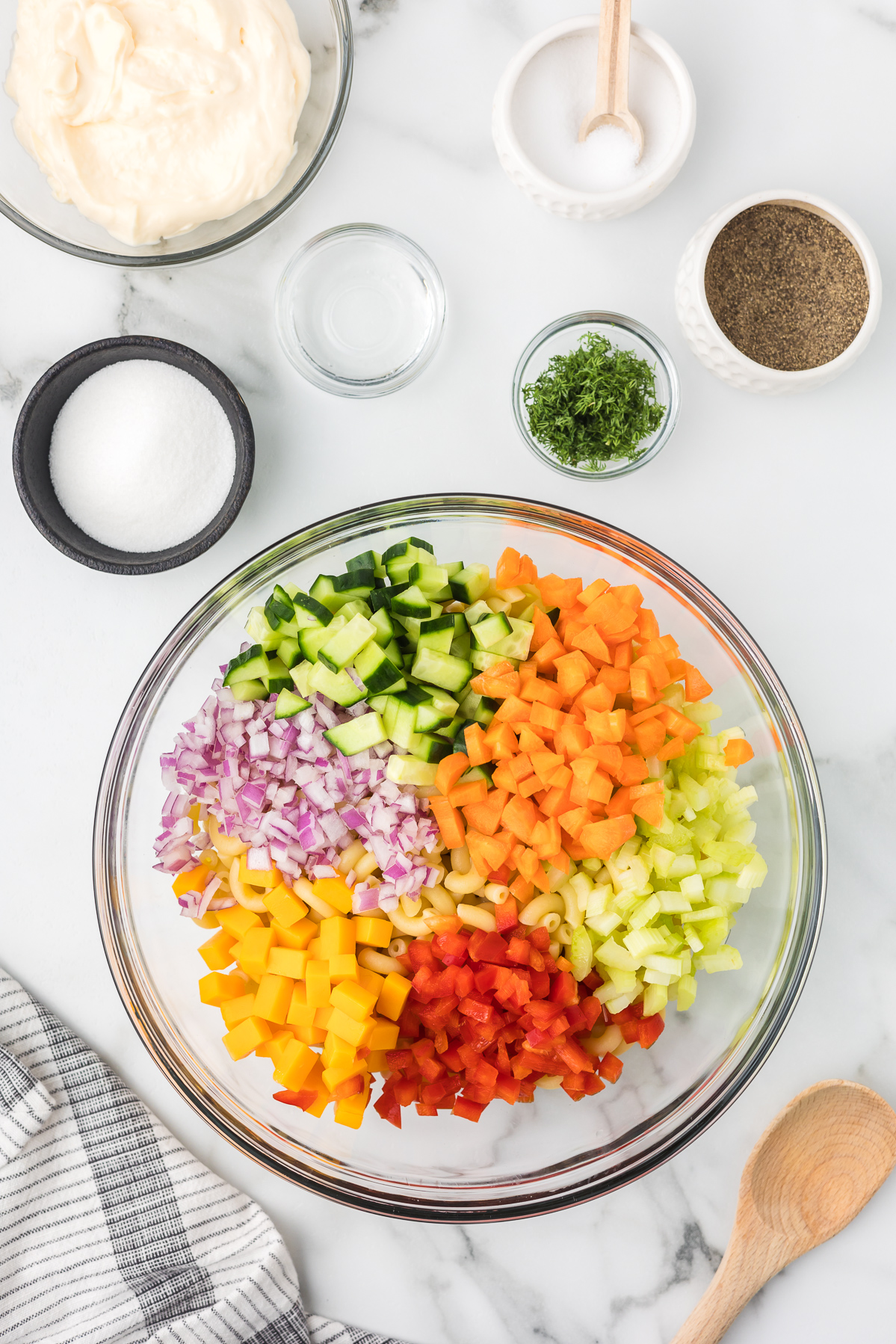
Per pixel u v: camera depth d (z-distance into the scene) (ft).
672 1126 1.89
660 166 1.90
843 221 1.90
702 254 1.89
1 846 1.99
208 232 1.92
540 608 1.81
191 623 1.88
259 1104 1.92
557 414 1.91
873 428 2.00
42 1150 1.93
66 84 1.83
